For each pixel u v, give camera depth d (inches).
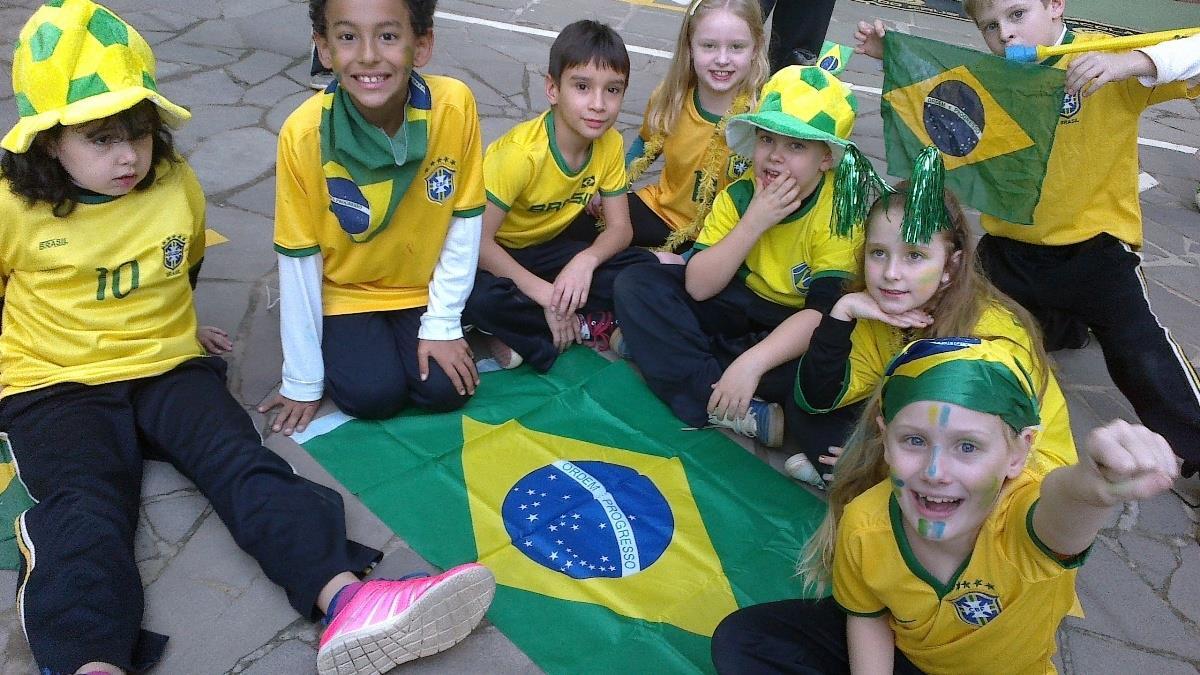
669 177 115.0
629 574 77.1
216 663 67.0
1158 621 78.3
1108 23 233.3
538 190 101.4
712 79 104.9
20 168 73.0
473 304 96.4
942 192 69.6
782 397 92.5
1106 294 95.9
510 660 69.1
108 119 72.0
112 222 77.5
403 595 65.4
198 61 154.0
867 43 99.6
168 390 80.5
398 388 89.7
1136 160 96.4
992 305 74.2
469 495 83.3
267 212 119.2
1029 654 60.0
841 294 89.8
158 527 76.7
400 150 81.8
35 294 77.9
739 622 66.2
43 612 63.4
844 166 77.7
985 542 56.9
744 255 92.8
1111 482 44.9
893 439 56.9
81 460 73.2
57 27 70.1
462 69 165.3
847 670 65.7
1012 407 54.7
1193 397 91.0
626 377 100.7
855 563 60.4
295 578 70.8
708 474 89.0
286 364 88.2
